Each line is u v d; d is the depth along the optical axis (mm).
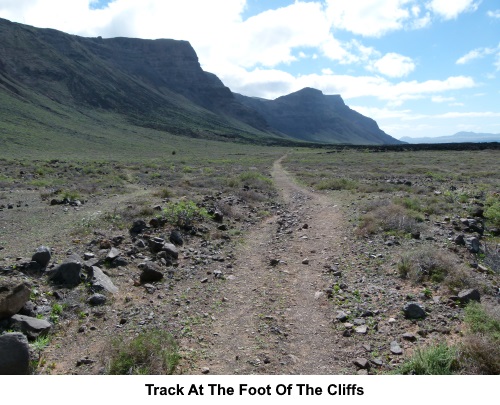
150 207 14266
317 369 5203
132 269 8688
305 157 72500
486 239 11539
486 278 8203
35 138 76250
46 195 17859
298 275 8812
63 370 5051
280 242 11648
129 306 6961
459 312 6488
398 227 11898
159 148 101062
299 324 6484
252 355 5547
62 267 7598
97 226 11586
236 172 36875
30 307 6215
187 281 8391
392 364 5246
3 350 4742
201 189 21516
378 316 6625
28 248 9469
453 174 33438
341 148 124312
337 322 6492
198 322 6508
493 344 5051
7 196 18297
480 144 96625
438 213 14547
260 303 7316
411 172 37219
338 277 8562
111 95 174500
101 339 5852
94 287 7344
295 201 19750
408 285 7816
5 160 39281
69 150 72438
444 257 8539
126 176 28953
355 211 15336
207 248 10711
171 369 5105
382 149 98375
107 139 101312
